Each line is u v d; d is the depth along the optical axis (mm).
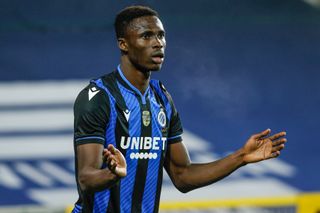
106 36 32688
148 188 15789
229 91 32062
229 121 31344
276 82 32438
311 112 31922
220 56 32719
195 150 30688
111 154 13672
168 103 16156
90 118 14984
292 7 34250
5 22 32375
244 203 28688
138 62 15234
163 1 33750
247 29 33625
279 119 31609
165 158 16625
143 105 15547
